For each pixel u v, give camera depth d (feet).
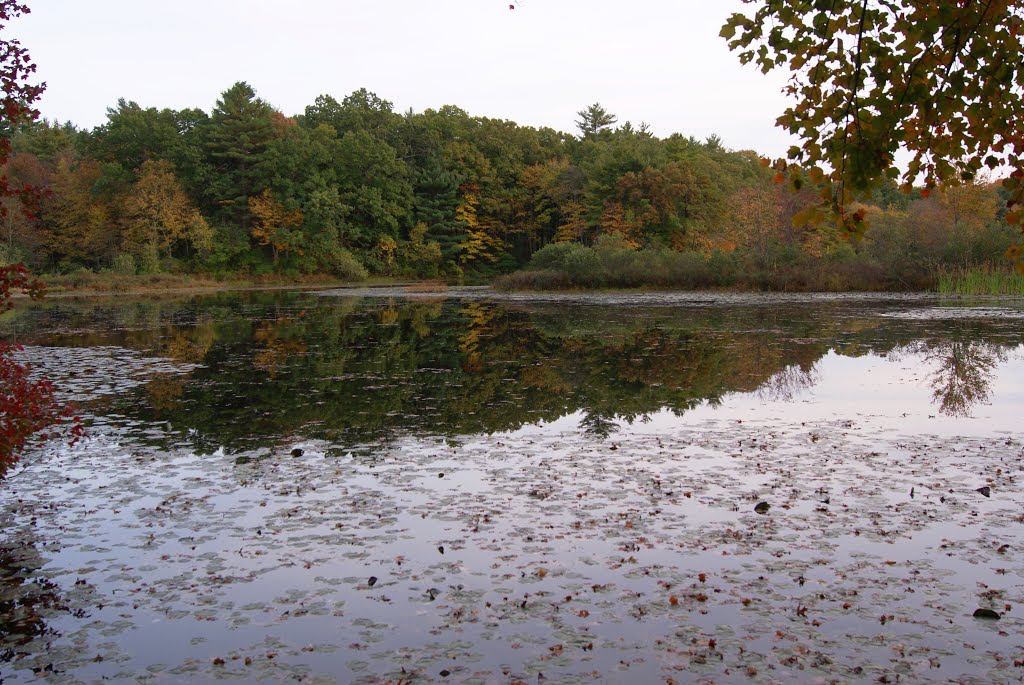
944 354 59.16
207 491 28.09
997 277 129.49
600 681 15.29
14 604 19.20
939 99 11.68
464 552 21.93
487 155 290.97
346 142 258.57
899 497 26.13
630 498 26.48
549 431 36.83
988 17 11.25
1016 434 34.88
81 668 16.22
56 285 187.52
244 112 238.68
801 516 24.41
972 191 152.76
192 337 81.00
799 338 70.38
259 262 240.32
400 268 268.62
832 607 18.22
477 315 105.70
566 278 165.48
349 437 36.11
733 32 12.22
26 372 26.13
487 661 16.15
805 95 11.94
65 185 217.77
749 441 34.24
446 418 40.01
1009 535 22.56
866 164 11.55
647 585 19.58
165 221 215.72
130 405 44.19
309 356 65.00
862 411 40.27
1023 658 15.89
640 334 76.43
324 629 17.69
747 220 184.44
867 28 11.61
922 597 18.69
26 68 23.95
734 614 17.97
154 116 247.91
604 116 328.08
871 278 143.64
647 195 205.57
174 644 17.16
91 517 25.48
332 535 23.45
